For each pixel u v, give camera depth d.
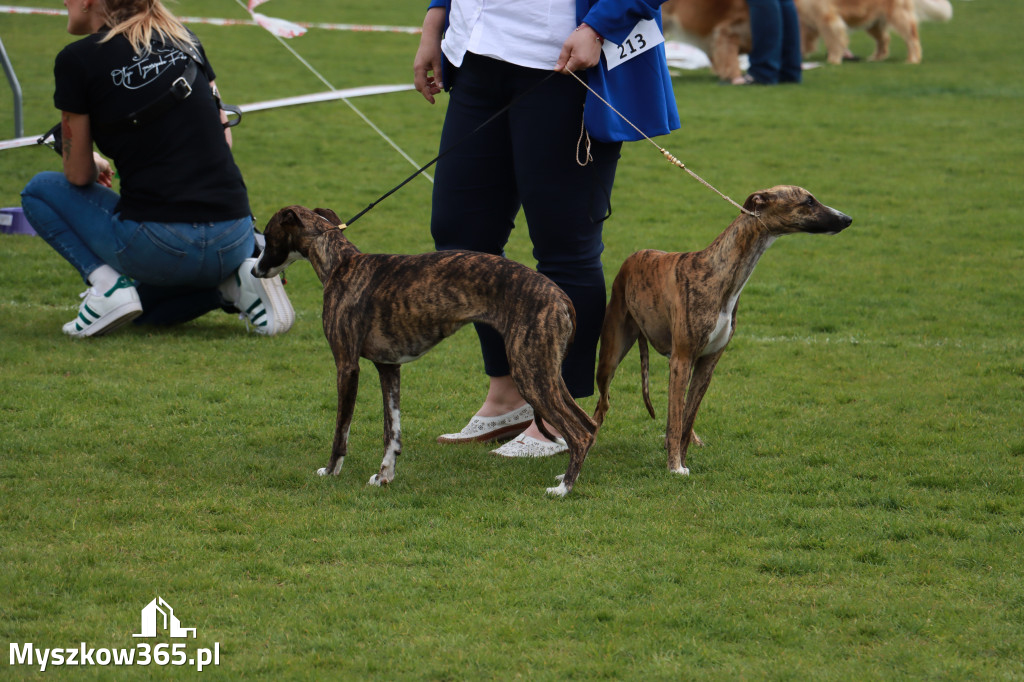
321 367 10.62
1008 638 5.60
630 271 8.30
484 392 10.08
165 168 10.87
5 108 23.78
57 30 34.69
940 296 13.47
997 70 32.91
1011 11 47.94
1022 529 6.98
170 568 6.27
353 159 21.31
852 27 34.41
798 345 11.55
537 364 7.22
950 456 8.32
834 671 5.30
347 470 7.99
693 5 30.47
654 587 6.14
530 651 5.46
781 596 6.07
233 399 9.51
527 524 7.00
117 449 8.19
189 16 39.19
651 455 8.45
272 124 24.25
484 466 8.16
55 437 8.36
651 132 8.21
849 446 8.59
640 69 8.16
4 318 11.79
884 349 11.40
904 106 27.31
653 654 5.44
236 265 11.50
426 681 5.20
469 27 8.15
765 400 9.80
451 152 8.51
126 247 10.92
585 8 7.95
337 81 28.50
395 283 7.45
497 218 8.69
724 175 20.64
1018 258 15.25
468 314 7.39
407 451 8.48
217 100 11.40
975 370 10.59
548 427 8.60
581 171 8.20
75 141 10.75
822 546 6.74
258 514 7.08
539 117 8.06
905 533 6.93
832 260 15.20
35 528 6.77
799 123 25.27
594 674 5.27
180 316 11.87
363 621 5.72
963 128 24.88
